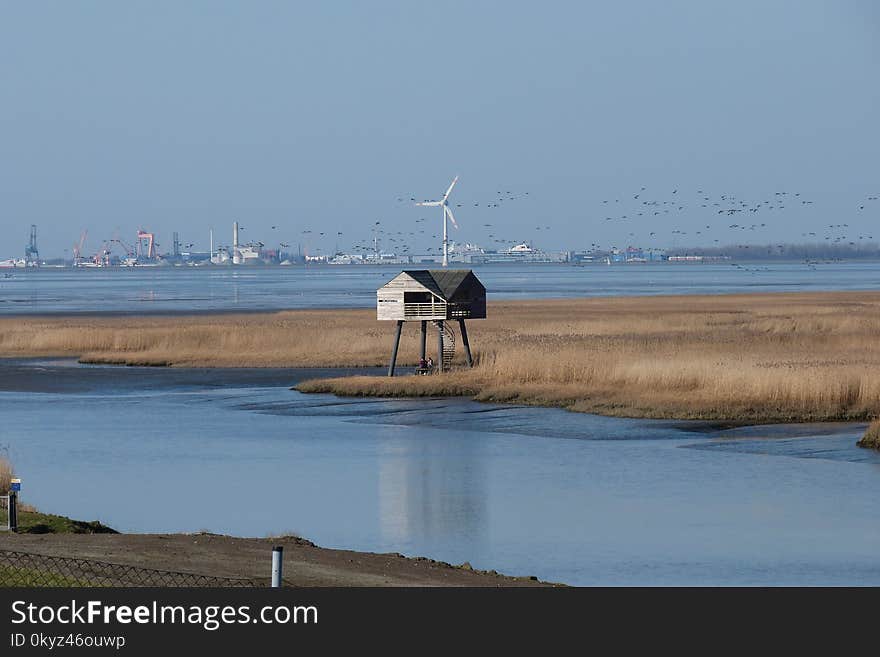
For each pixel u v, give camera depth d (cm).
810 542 12925
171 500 15550
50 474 17612
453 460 18650
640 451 19262
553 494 15850
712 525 13850
